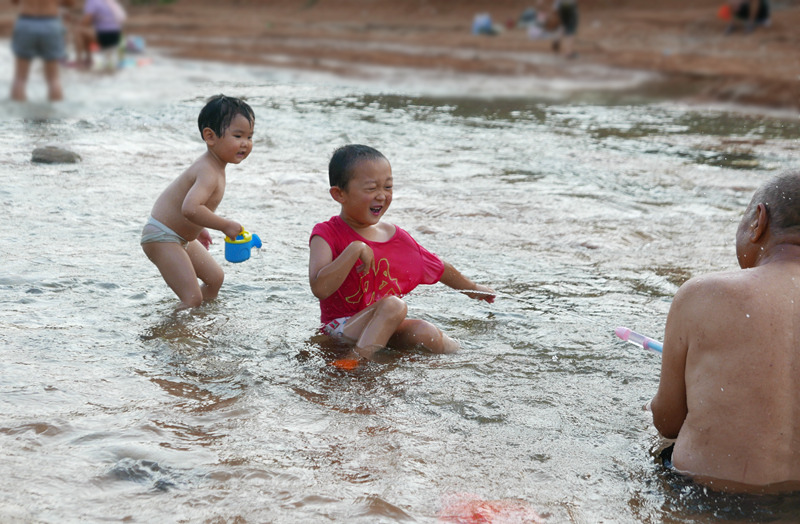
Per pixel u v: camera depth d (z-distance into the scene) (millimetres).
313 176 9531
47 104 15266
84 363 4461
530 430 3852
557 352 4820
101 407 3943
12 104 15094
